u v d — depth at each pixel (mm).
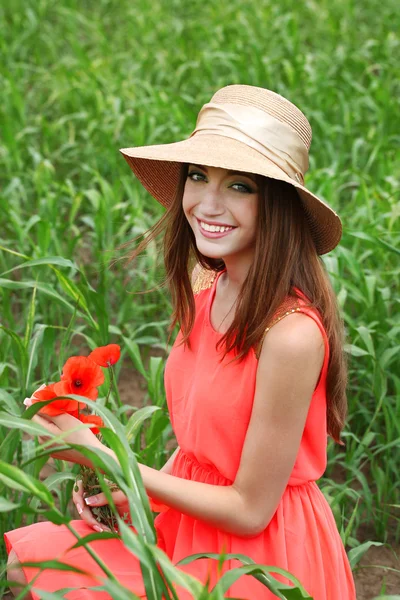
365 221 5066
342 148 6938
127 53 8953
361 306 4422
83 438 2162
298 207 2178
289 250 2145
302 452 2297
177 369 2434
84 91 7492
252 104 2197
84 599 2119
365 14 11141
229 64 8391
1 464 1740
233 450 2236
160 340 4773
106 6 11469
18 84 8109
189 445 2334
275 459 2152
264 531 2271
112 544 2326
